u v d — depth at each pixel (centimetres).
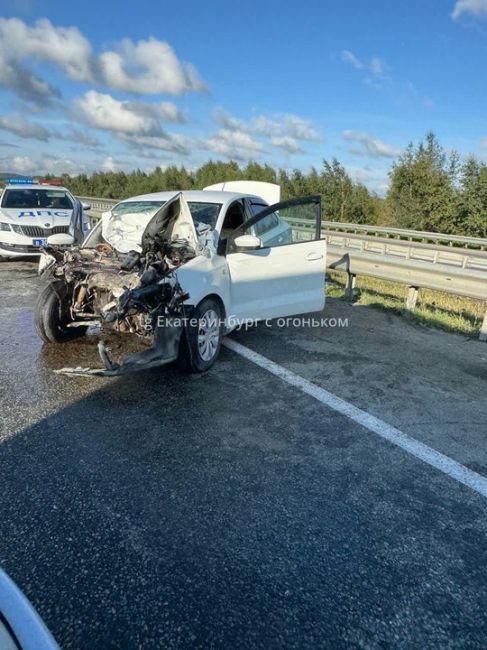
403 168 3028
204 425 345
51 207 997
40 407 363
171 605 194
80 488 268
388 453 316
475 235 2748
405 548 231
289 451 315
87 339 508
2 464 288
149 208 548
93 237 544
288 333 585
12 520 240
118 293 398
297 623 188
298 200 539
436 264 639
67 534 231
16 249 905
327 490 274
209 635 182
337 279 1001
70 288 480
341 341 557
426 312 692
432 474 294
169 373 439
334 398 397
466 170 2753
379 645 181
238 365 467
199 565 215
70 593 198
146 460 298
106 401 377
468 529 246
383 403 391
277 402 387
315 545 231
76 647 175
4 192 1017
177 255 437
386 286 930
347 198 3706
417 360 499
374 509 259
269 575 212
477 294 588
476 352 534
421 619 192
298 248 539
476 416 373
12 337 515
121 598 196
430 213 2914
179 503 258
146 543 228
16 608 135
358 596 202
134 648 176
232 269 471
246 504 259
